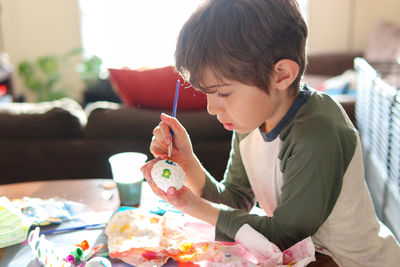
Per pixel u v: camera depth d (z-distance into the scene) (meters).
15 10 4.71
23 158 1.81
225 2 0.75
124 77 1.82
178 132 0.99
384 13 4.52
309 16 4.64
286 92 0.85
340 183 0.84
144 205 1.08
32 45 4.84
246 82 0.76
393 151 1.55
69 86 4.98
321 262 0.87
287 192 0.83
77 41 4.87
